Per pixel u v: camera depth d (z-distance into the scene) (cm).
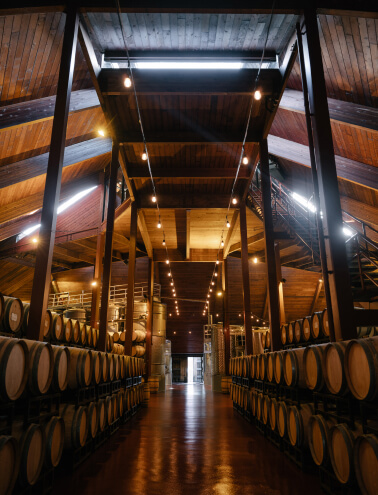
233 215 1261
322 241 474
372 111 649
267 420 582
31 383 320
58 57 671
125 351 1034
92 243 1552
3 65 623
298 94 757
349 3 540
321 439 347
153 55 700
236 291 2238
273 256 763
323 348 364
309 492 335
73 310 1456
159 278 2305
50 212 470
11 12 540
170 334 2567
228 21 619
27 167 865
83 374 461
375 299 987
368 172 782
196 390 1909
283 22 619
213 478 377
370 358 264
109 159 1358
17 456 271
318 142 492
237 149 959
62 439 371
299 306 2122
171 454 484
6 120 664
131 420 803
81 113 855
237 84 724
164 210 1219
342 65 650
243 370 873
